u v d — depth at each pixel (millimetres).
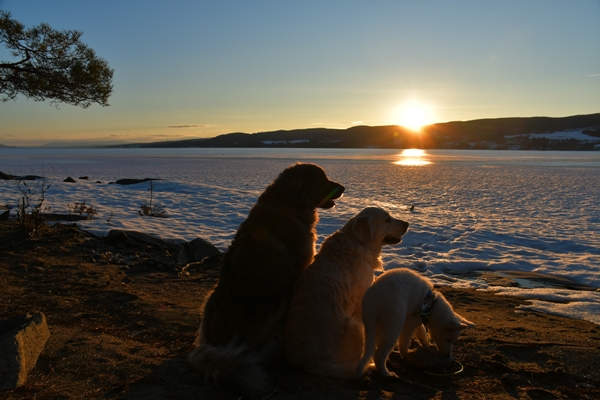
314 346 3625
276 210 4434
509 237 11633
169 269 7586
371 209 4543
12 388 3082
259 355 3729
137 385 3299
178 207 15727
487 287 7438
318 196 4680
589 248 10625
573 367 3984
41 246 8242
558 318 5742
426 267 8680
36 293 5723
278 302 3936
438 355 4023
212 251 8797
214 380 3316
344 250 4184
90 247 8555
